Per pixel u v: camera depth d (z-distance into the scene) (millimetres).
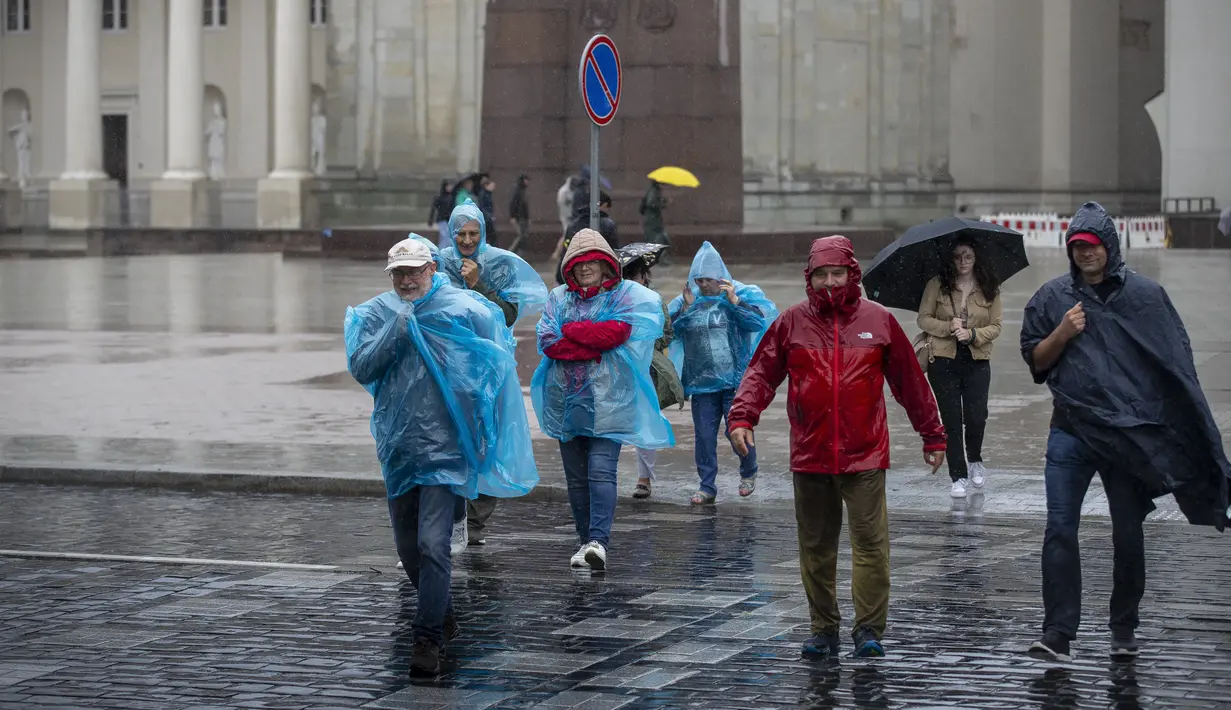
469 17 129250
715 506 27969
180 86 146750
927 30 135000
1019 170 144625
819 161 127875
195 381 44094
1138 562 17094
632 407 22547
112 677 16875
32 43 169500
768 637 18359
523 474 18656
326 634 18766
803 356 17453
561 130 78688
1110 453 16984
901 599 20156
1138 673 16625
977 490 27891
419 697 16062
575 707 15625
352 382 43969
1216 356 47344
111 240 135750
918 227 27891
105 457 32062
